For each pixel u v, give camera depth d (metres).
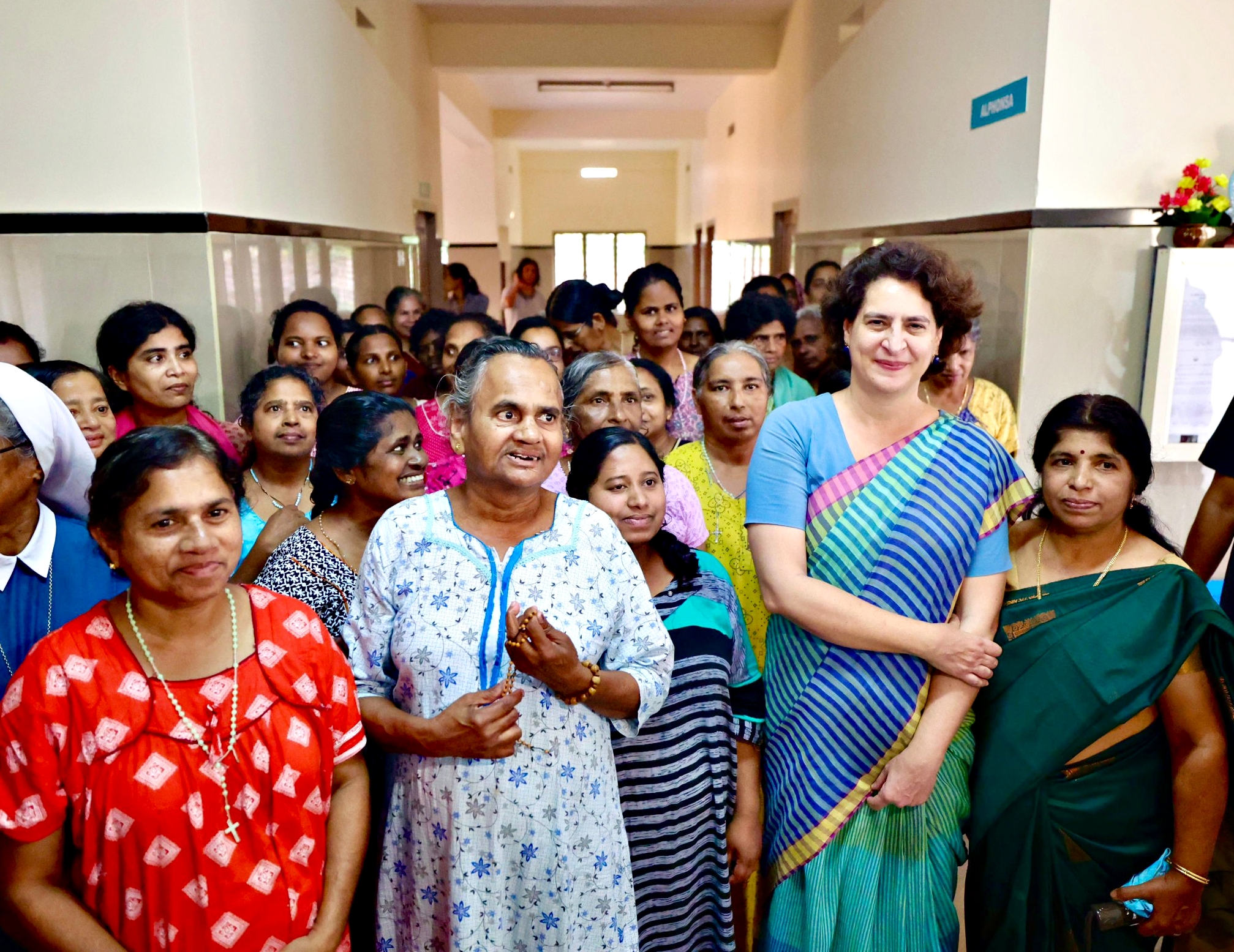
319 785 1.24
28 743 1.12
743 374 2.28
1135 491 1.58
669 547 1.70
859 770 1.58
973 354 3.09
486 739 1.24
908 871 1.59
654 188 17.89
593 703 1.35
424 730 1.28
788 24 8.07
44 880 1.15
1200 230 3.43
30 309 3.33
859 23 5.96
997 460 1.58
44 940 1.13
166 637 1.17
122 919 1.16
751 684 1.76
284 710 1.21
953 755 1.67
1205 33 3.46
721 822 1.63
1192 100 3.51
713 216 13.12
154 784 1.13
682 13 8.20
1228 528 2.05
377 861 1.62
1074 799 1.60
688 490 2.07
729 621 1.70
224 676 1.18
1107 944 1.63
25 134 3.24
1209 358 3.52
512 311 11.57
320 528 1.90
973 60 4.14
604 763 1.40
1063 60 3.46
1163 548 1.65
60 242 3.29
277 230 4.11
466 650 1.31
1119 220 3.54
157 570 1.11
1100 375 3.68
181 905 1.16
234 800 1.17
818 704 1.60
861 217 5.90
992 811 1.63
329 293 5.05
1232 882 1.69
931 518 1.52
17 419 1.36
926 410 1.60
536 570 1.36
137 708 1.14
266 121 4.02
